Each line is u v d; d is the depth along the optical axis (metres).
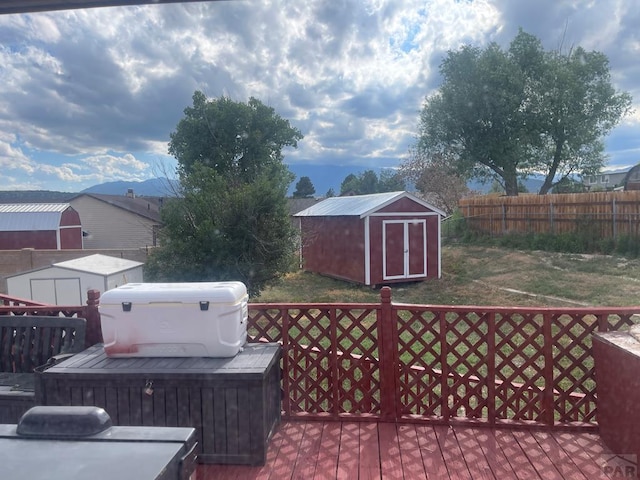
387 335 3.95
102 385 3.36
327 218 18.12
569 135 25.50
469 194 33.62
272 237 13.18
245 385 3.29
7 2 2.95
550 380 3.83
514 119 25.62
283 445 3.63
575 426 3.80
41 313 4.38
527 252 17.75
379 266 16.02
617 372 3.35
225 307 3.53
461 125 26.47
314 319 4.05
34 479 1.50
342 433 3.81
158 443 1.74
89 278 10.96
